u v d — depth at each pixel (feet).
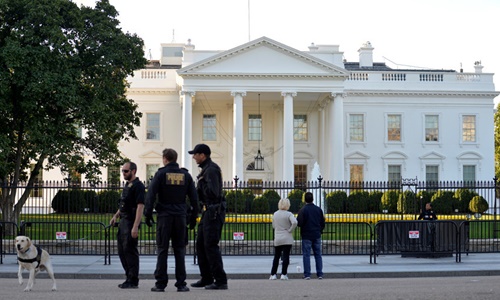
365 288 44.37
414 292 40.73
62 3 116.06
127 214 42.57
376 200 160.25
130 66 126.11
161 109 206.49
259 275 57.67
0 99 107.24
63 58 112.68
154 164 205.87
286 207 55.36
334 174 186.29
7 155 105.91
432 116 212.02
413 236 70.13
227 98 201.77
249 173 207.82
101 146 129.18
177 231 39.63
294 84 187.93
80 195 114.83
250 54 187.21
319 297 37.37
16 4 111.24
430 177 211.20
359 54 238.48
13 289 44.57
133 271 42.93
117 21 127.65
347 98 209.97
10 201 113.60
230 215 129.18
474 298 36.76
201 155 40.98
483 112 212.84
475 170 211.82
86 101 118.73
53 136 114.62
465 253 77.05
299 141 211.00
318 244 56.24
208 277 42.52
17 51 106.63
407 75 212.02
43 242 77.46
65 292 41.27
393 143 210.18
